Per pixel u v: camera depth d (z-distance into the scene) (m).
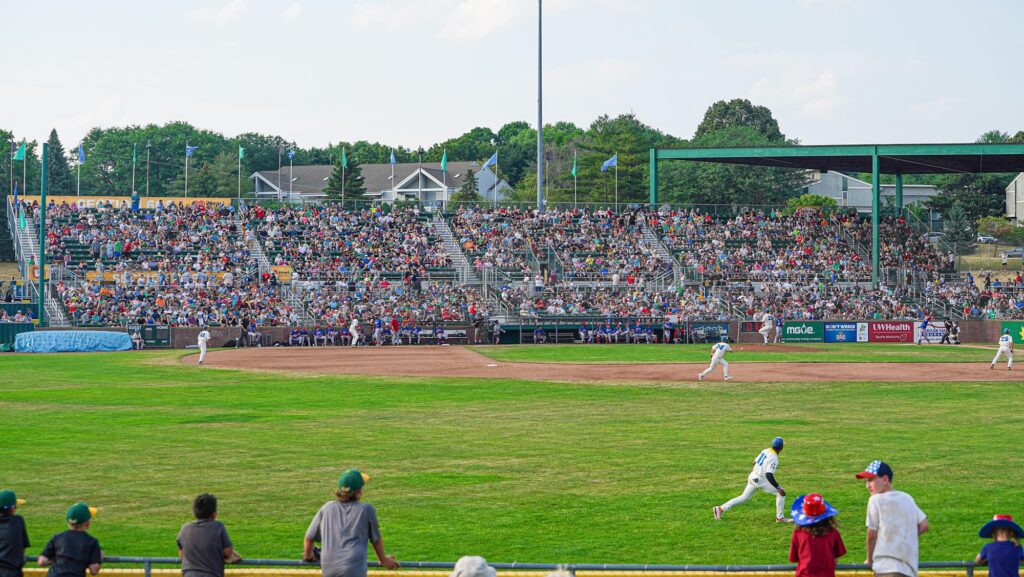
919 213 118.81
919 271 84.06
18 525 12.55
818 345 70.75
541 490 20.97
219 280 73.50
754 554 16.66
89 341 62.19
